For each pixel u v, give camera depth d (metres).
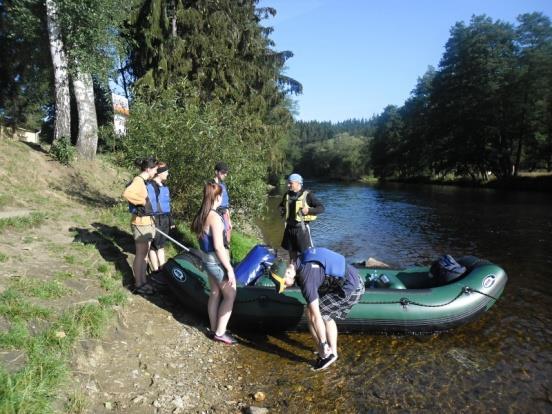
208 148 8.38
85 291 4.76
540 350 5.14
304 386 4.16
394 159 61.66
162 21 17.67
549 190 32.97
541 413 3.88
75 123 19.14
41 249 5.73
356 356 4.85
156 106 9.02
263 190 8.98
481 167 42.31
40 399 2.84
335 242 12.75
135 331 4.62
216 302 4.89
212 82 18.81
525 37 39.94
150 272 6.20
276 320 5.21
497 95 38.44
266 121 24.92
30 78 18.31
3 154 9.99
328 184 51.56
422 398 4.05
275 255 5.92
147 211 5.41
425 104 54.41
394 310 5.31
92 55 12.02
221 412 3.62
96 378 3.60
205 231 4.57
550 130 37.12
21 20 13.05
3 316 3.60
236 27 19.80
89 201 9.97
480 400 4.06
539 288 7.84
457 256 10.95
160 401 3.57
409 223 16.61
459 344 5.25
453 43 44.34
